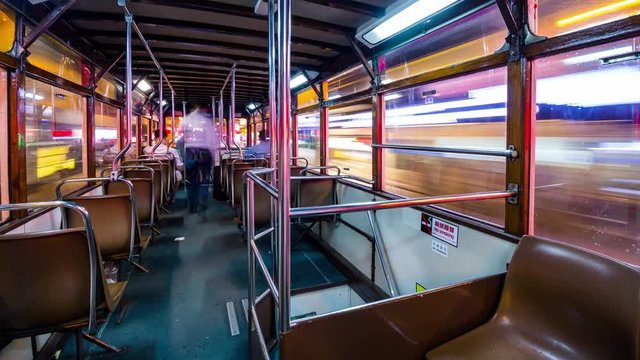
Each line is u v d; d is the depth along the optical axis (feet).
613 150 5.33
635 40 4.82
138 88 21.67
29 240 5.00
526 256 4.99
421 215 8.86
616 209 5.36
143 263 12.29
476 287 5.11
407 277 9.45
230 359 7.18
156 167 17.15
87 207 8.47
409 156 10.19
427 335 4.81
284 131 3.83
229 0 8.98
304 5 8.77
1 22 7.80
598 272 4.15
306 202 13.34
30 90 9.15
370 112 12.26
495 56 6.77
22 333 5.33
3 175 7.97
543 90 6.08
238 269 11.87
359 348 4.39
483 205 7.73
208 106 35.70
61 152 11.28
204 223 17.53
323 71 14.88
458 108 8.42
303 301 10.96
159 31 11.87
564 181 5.94
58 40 10.36
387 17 8.69
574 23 5.40
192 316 8.79
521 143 6.26
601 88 5.38
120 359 7.13
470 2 7.14
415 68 9.23
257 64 16.66
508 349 4.59
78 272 5.41
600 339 3.98
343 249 13.07
